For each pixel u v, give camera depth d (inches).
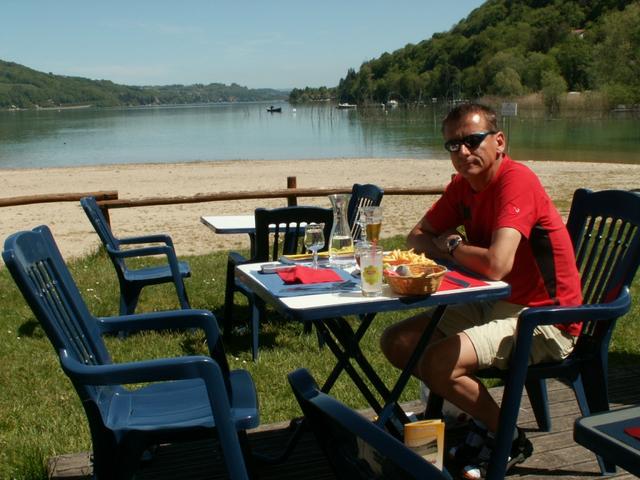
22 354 203.2
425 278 96.9
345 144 1691.7
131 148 1715.1
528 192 112.7
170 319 113.3
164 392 113.0
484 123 114.4
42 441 142.9
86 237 466.6
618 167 906.1
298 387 58.4
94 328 111.5
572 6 5007.4
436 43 6063.0
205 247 410.9
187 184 846.5
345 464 57.6
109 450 94.8
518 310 115.1
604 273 121.9
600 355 111.9
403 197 605.3
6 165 1249.4
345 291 103.0
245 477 92.4
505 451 103.3
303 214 188.1
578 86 3599.9
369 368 119.6
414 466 46.4
